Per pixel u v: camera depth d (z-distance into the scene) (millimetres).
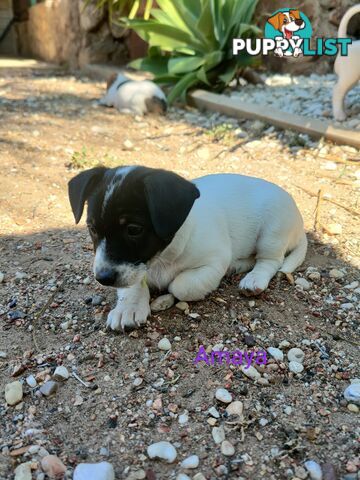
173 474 321
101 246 378
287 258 528
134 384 386
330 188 709
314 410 366
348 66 852
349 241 586
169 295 466
